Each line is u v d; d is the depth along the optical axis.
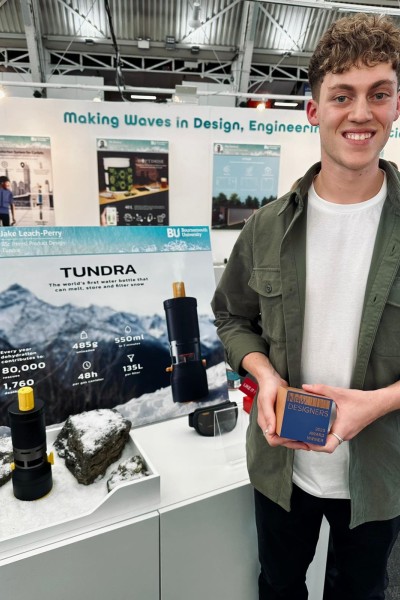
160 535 0.88
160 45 5.57
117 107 3.52
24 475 0.85
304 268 0.80
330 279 0.78
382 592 0.94
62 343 1.11
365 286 0.75
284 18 5.37
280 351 0.84
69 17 5.17
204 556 0.96
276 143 3.84
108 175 3.65
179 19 5.28
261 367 0.84
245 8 5.07
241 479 0.99
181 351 1.23
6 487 0.91
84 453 0.91
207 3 5.13
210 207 3.90
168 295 1.25
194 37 5.49
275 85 6.18
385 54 0.62
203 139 3.72
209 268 1.32
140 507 0.87
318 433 0.67
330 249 0.78
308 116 0.78
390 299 0.71
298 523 0.92
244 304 1.00
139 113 3.56
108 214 3.73
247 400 1.21
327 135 0.69
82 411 1.13
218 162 3.79
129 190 3.71
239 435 1.15
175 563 0.92
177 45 5.55
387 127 0.67
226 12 5.26
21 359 1.07
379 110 0.65
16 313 1.07
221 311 1.06
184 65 5.87
